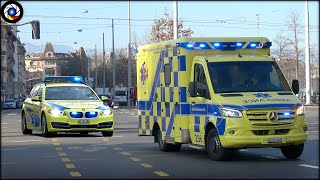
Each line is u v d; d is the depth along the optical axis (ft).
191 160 44.01
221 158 41.75
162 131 50.34
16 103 276.21
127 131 78.07
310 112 127.54
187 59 45.47
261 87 43.14
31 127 70.38
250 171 37.11
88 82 270.05
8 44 321.52
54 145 56.85
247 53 46.16
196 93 43.50
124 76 281.33
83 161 43.96
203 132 43.32
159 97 50.78
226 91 42.45
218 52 45.70
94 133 72.79
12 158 45.80
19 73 471.62
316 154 46.47
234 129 39.93
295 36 186.70
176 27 110.22
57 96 66.69
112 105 194.59
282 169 37.78
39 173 37.47
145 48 54.49
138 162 43.19
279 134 40.45
